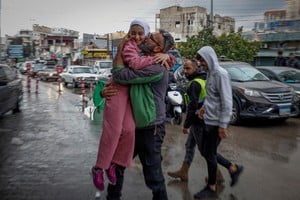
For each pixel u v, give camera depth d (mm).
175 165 6664
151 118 3627
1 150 7762
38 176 6023
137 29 3652
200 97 5125
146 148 3764
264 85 10859
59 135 9289
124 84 3570
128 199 4996
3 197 5105
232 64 12148
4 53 76500
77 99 18781
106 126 3586
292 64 16578
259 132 9758
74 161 6895
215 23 65188
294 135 9367
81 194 5215
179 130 10195
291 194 5227
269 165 6691
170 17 64812
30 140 8742
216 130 4879
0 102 10922
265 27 45812
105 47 66500
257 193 5246
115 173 3758
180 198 5062
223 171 6289
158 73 3580
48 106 15727
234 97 10766
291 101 10844
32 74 42219
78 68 29578
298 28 42562
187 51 32531
